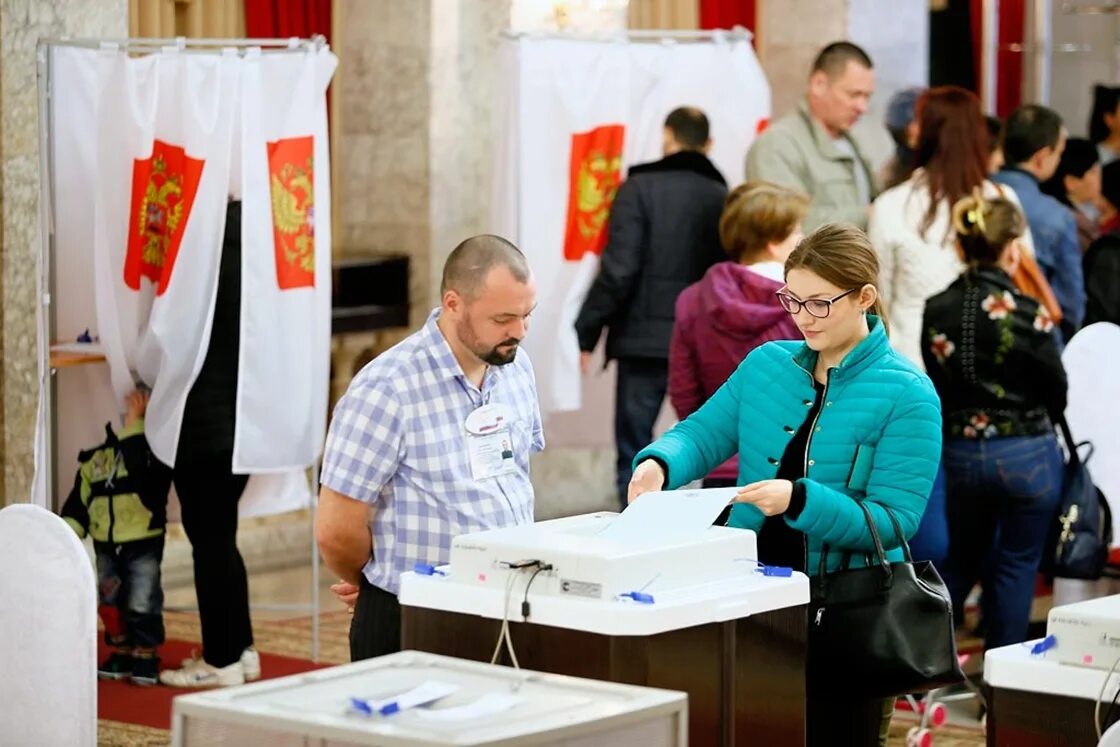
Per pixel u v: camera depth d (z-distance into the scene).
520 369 4.52
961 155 7.51
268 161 6.86
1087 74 11.44
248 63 6.83
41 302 6.95
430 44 10.07
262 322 6.86
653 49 8.19
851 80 8.32
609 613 3.46
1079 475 6.65
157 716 6.64
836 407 4.27
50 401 7.16
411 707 3.01
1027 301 6.48
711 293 6.18
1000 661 3.60
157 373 6.97
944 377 6.56
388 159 10.22
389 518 4.32
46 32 7.71
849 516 4.07
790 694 3.82
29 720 3.79
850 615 4.14
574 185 8.02
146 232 6.98
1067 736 3.54
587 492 10.62
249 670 7.11
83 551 3.75
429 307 10.23
